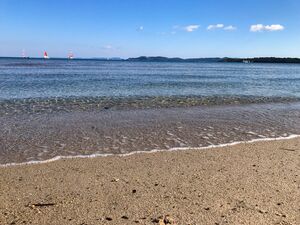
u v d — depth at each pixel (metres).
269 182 7.84
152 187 7.41
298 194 7.12
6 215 5.90
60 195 6.89
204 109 19.61
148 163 9.30
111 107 19.48
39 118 15.66
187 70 92.88
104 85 33.94
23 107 18.70
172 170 8.69
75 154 10.12
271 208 6.36
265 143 11.97
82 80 40.53
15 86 30.42
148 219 5.81
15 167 8.78
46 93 25.64
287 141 12.39
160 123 15.05
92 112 17.64
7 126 13.80
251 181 7.89
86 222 5.68
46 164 9.09
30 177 8.02
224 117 17.06
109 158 9.76
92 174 8.29
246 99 25.12
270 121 16.38
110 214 6.00
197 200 6.70
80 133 12.82
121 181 7.79
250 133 13.60
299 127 15.12
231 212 6.14
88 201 6.59
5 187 7.32
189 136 12.77
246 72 88.25
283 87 38.00
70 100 21.94
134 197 6.82
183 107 20.16
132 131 13.35
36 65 98.88
